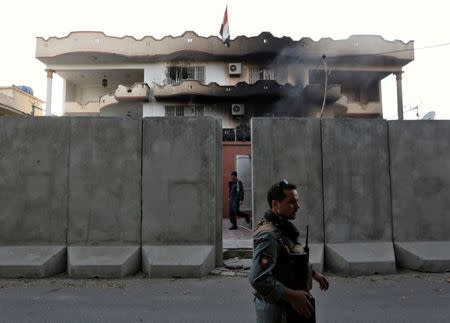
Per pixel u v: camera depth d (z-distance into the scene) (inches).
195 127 331.9
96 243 321.1
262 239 99.5
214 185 327.6
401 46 1156.5
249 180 605.3
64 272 314.5
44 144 328.8
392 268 307.0
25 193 324.5
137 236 323.0
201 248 317.1
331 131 336.2
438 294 248.5
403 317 205.2
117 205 325.1
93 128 330.6
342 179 332.2
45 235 321.7
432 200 332.8
